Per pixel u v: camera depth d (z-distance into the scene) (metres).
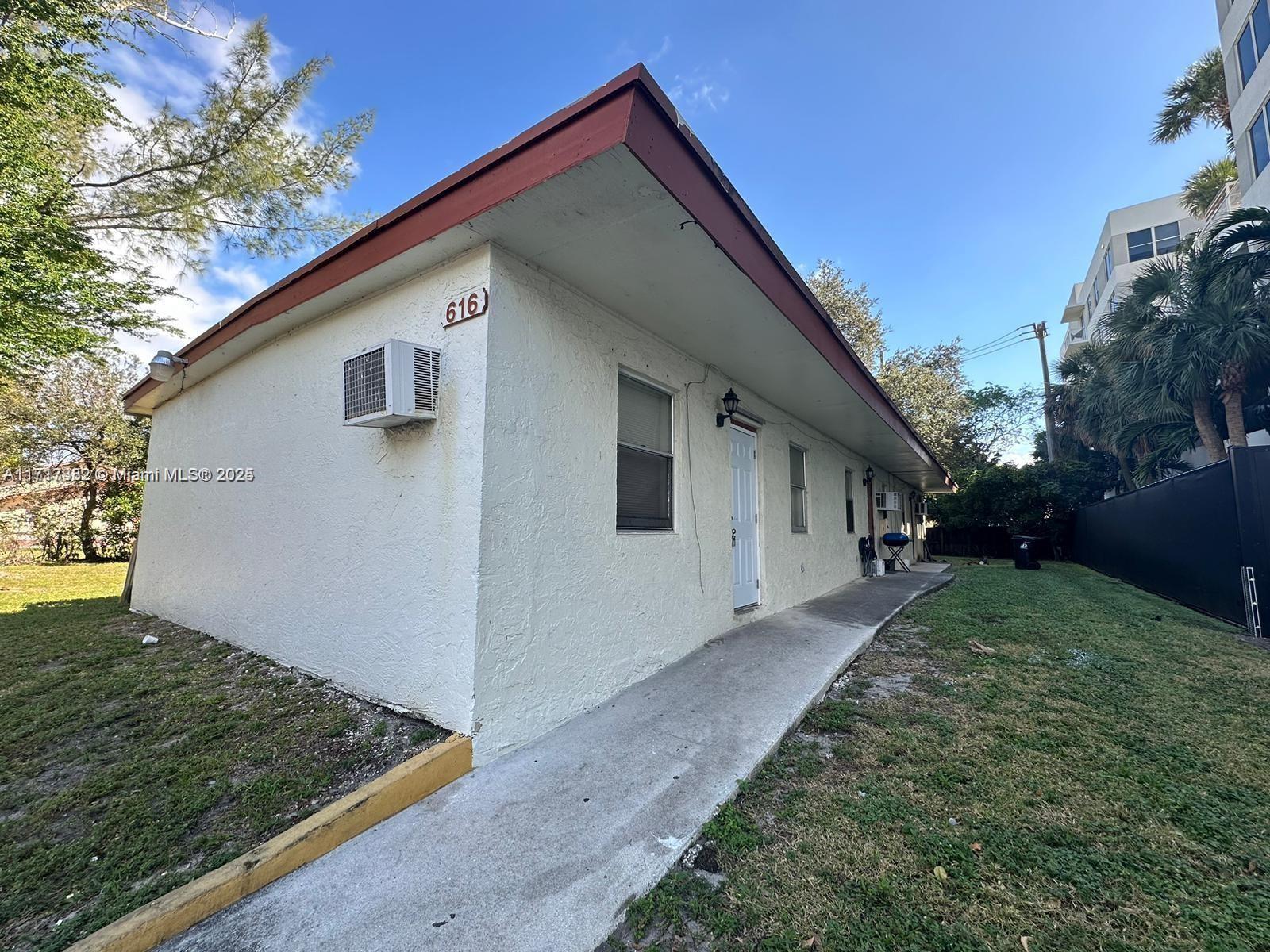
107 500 13.91
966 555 18.62
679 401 4.46
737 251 3.00
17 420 12.70
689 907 1.73
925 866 1.92
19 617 5.96
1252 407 11.03
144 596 6.24
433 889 1.79
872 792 2.41
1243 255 9.05
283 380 4.17
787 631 5.15
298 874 1.87
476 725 2.58
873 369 20.67
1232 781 2.50
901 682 3.93
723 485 5.12
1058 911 1.71
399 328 3.25
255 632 4.25
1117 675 4.05
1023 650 4.81
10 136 5.59
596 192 2.32
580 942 1.58
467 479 2.72
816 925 1.65
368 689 3.16
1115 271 22.14
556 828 2.11
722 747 2.76
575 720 3.12
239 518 4.57
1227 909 1.71
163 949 1.56
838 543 9.04
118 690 3.51
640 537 3.87
